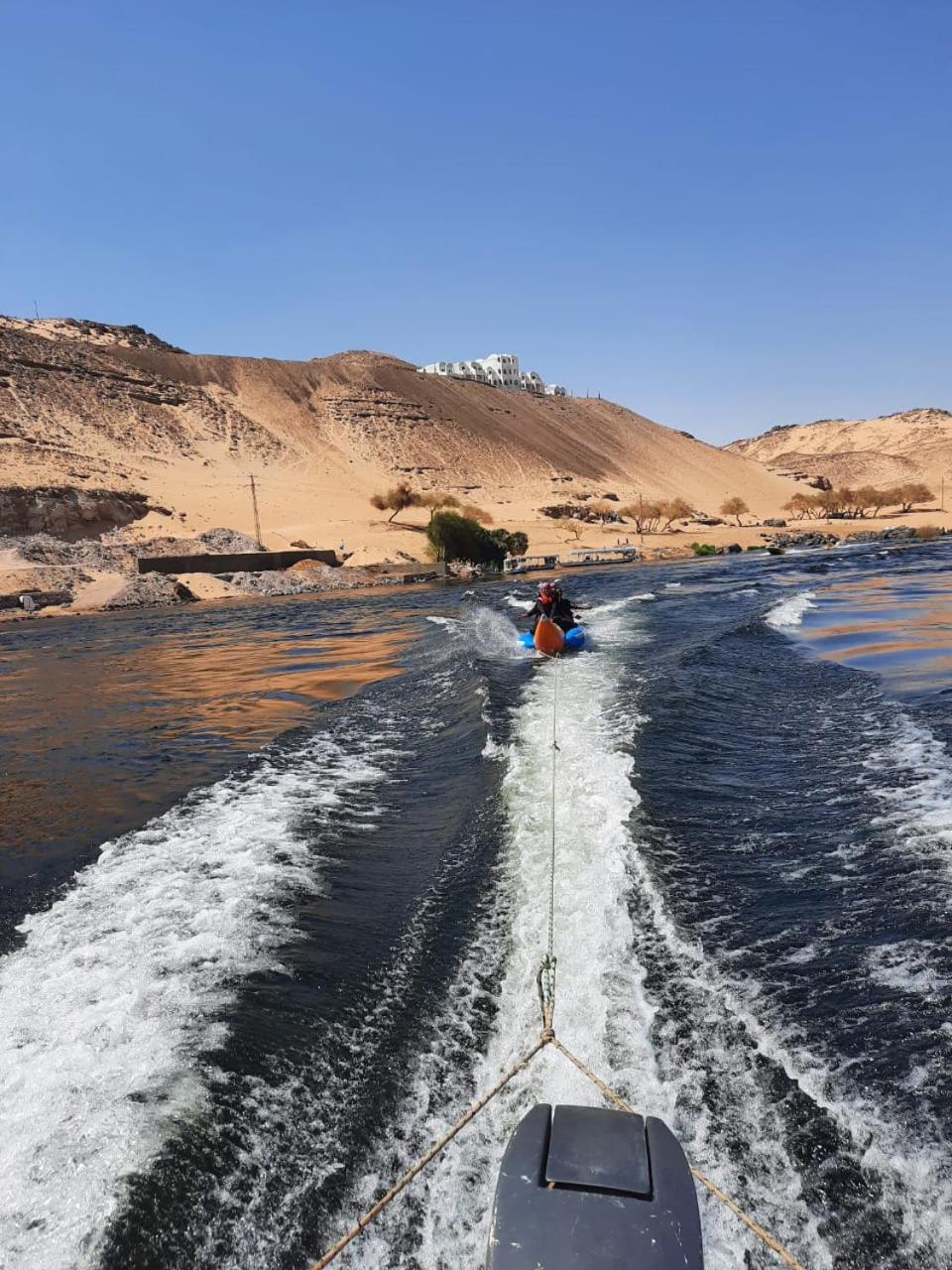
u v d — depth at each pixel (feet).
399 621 103.30
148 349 526.57
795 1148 12.79
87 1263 11.30
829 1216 11.61
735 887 21.79
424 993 17.58
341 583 201.46
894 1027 15.69
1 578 168.86
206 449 407.64
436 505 327.26
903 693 43.45
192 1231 11.80
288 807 30.83
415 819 29.01
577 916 20.21
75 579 177.17
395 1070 15.15
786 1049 15.12
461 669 57.06
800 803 27.81
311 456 449.89
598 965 17.93
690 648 59.72
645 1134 10.12
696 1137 12.98
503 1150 12.86
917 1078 14.29
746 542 323.37
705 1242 11.19
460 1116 13.79
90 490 257.96
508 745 35.99
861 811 26.76
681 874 22.54
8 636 119.65
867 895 21.08
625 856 23.49
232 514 301.22
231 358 538.88
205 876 24.68
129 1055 15.96
